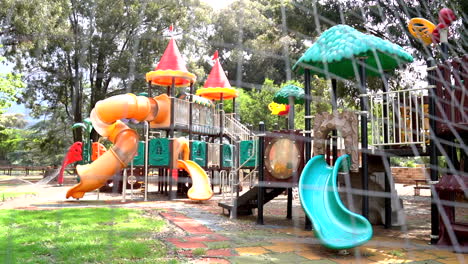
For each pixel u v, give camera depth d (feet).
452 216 14.83
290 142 20.13
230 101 55.06
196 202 31.73
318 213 14.93
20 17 34.47
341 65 21.22
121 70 36.99
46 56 32.53
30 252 12.12
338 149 20.52
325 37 17.88
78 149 44.50
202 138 52.24
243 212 24.22
